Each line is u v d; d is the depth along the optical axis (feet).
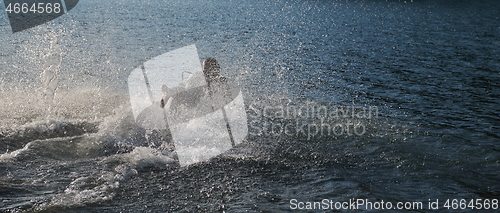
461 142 17.63
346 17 84.94
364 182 13.82
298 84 30.42
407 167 15.03
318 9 101.71
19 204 11.54
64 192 12.60
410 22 76.59
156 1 112.27
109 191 12.86
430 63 39.60
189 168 14.98
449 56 43.42
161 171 14.66
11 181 13.08
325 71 35.65
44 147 16.24
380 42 53.26
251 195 12.87
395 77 33.42
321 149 17.04
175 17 78.02
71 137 17.63
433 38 56.85
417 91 28.66
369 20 79.77
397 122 20.86
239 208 11.98
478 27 68.85
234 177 14.26
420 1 125.90
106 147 16.90
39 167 14.48
